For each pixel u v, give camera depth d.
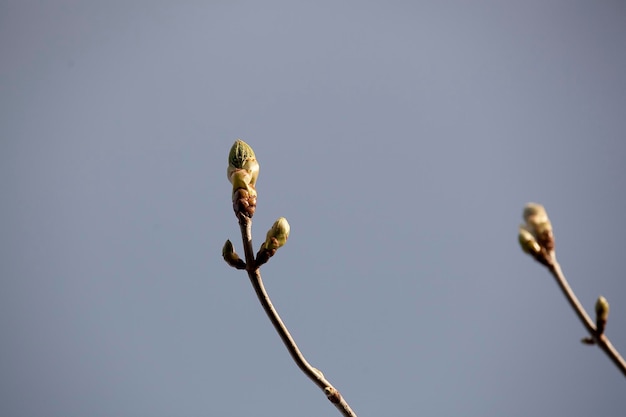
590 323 3.12
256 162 3.44
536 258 3.16
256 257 3.26
